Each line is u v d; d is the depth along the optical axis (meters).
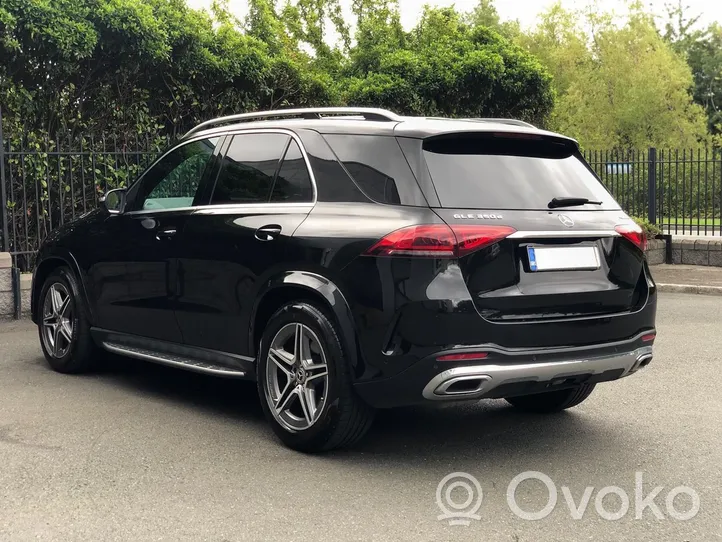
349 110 4.73
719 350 7.53
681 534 3.41
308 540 3.30
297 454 4.43
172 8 11.76
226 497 3.77
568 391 5.14
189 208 5.30
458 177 4.22
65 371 6.38
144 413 5.23
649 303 4.63
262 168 4.93
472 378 3.90
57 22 9.79
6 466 4.16
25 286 9.23
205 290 5.03
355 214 4.27
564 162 4.73
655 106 44.91
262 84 12.98
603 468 4.25
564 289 4.20
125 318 5.78
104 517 3.52
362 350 4.10
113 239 5.84
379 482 4.00
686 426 5.06
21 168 9.98
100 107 11.08
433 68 16.14
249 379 4.83
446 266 3.93
